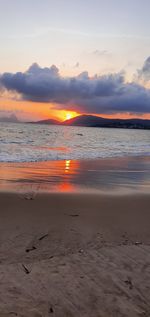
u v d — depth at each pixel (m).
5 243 5.28
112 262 4.71
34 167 15.73
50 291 3.82
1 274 4.16
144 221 6.91
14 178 11.97
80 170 15.34
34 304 3.53
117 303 3.67
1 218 6.60
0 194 8.80
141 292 3.92
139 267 4.58
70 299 3.69
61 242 5.47
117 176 13.82
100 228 6.32
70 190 10.02
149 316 3.47
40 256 4.84
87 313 3.46
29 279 4.07
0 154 21.27
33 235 5.73
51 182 11.48
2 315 3.27
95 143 42.03
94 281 4.12
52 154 23.72
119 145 40.25
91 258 4.83
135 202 8.66
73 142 41.59
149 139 67.69
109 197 9.14
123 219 7.00
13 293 3.71
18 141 37.78
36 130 80.12
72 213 7.27
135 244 5.53
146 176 14.14
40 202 8.15
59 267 4.46
